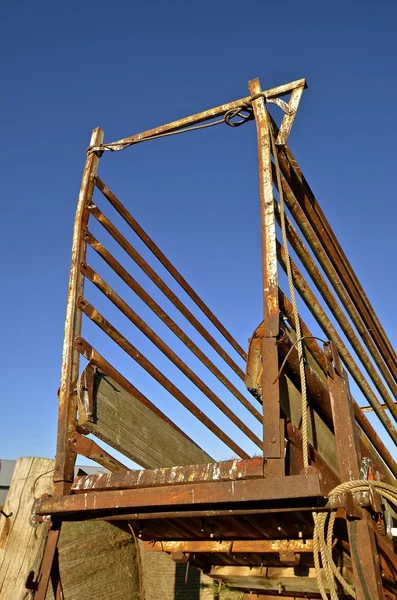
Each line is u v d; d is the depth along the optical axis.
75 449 3.19
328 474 2.92
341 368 2.91
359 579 2.34
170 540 3.65
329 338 3.46
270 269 2.73
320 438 2.98
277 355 2.54
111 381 3.45
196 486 2.46
